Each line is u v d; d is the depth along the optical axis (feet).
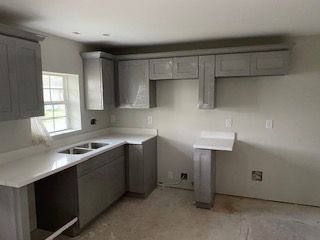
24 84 7.56
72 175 8.74
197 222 9.87
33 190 9.33
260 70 10.32
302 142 11.03
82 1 6.36
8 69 7.04
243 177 12.10
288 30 9.61
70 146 10.79
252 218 10.13
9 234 7.13
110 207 11.23
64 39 10.68
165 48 12.58
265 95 11.30
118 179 11.52
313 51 10.46
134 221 10.01
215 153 12.15
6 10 7.00
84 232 9.23
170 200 11.91
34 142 9.27
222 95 11.94
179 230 9.33
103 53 11.51
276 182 11.62
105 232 9.24
